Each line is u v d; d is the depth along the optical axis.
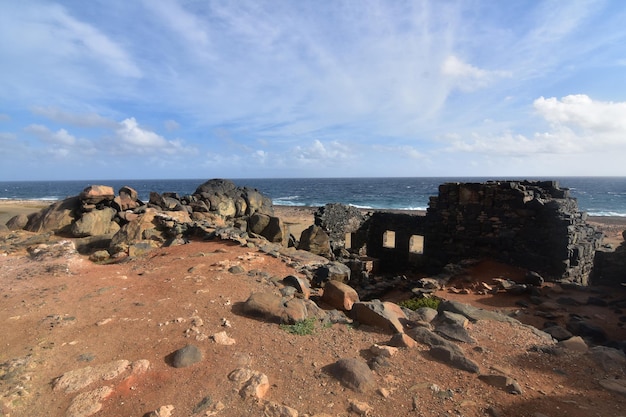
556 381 6.09
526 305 13.25
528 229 17.98
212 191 24.45
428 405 5.21
